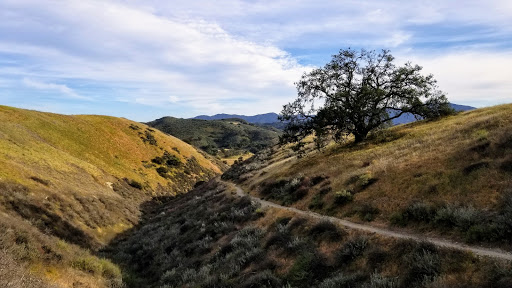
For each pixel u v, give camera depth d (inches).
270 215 741.3
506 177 425.1
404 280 304.2
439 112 1355.8
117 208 1494.8
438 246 331.6
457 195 450.0
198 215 1109.1
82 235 933.8
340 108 1270.9
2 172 978.7
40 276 402.3
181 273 611.5
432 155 670.5
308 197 800.9
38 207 893.2
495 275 252.4
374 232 436.5
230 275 498.6
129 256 893.2
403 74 1257.4
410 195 526.6
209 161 4451.3
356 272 361.1
